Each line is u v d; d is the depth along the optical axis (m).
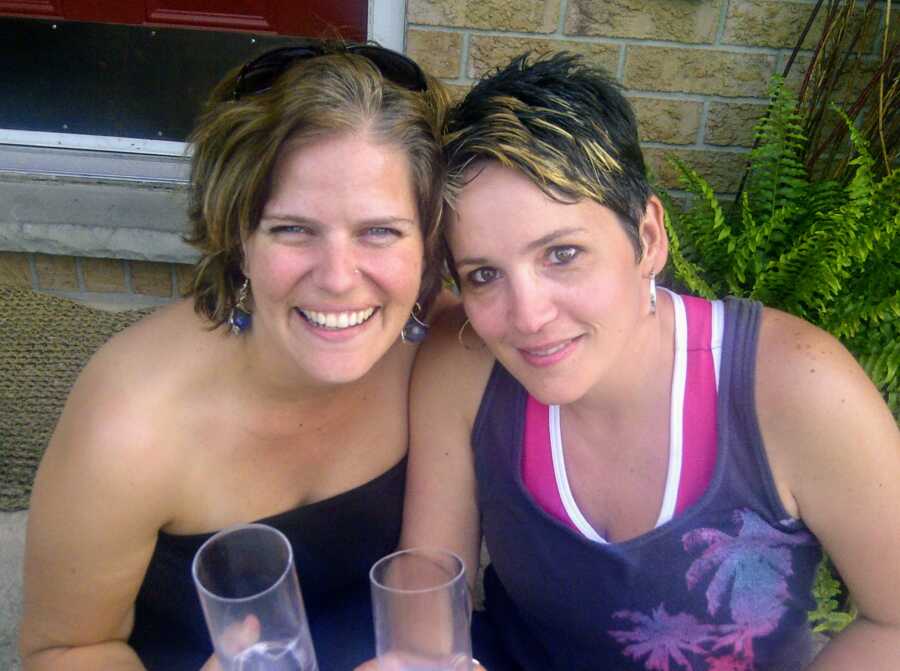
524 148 0.60
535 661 0.84
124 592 0.77
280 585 0.57
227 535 0.60
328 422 0.79
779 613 0.73
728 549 0.71
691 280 1.12
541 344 0.65
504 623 0.87
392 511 0.86
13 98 1.71
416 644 0.60
